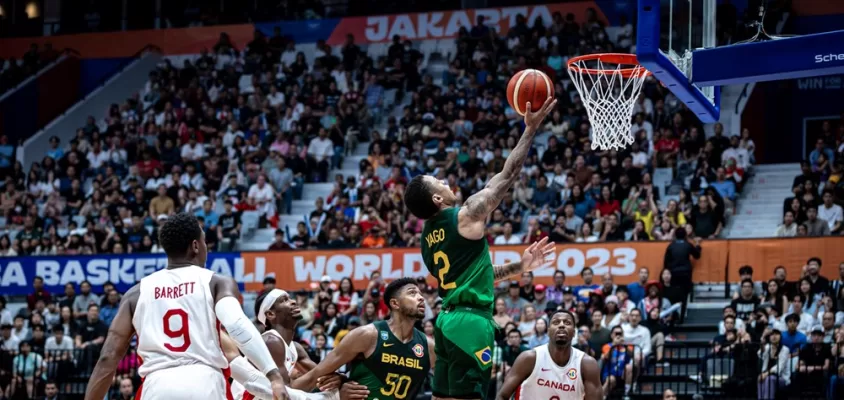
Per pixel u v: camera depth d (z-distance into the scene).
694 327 15.23
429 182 6.11
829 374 13.15
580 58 8.32
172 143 22.59
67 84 28.05
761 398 13.41
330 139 21.89
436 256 6.07
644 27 7.02
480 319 5.92
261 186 20.28
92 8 28.84
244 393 7.30
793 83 22.62
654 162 18.88
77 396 15.80
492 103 21.72
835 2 22.06
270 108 23.30
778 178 18.81
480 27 24.33
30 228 20.50
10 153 24.55
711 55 7.64
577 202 17.77
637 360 13.91
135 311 5.64
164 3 28.50
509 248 16.38
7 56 28.62
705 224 16.64
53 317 17.38
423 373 7.23
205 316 5.58
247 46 25.91
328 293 16.19
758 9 8.20
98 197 21.02
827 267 15.12
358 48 24.89
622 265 15.96
